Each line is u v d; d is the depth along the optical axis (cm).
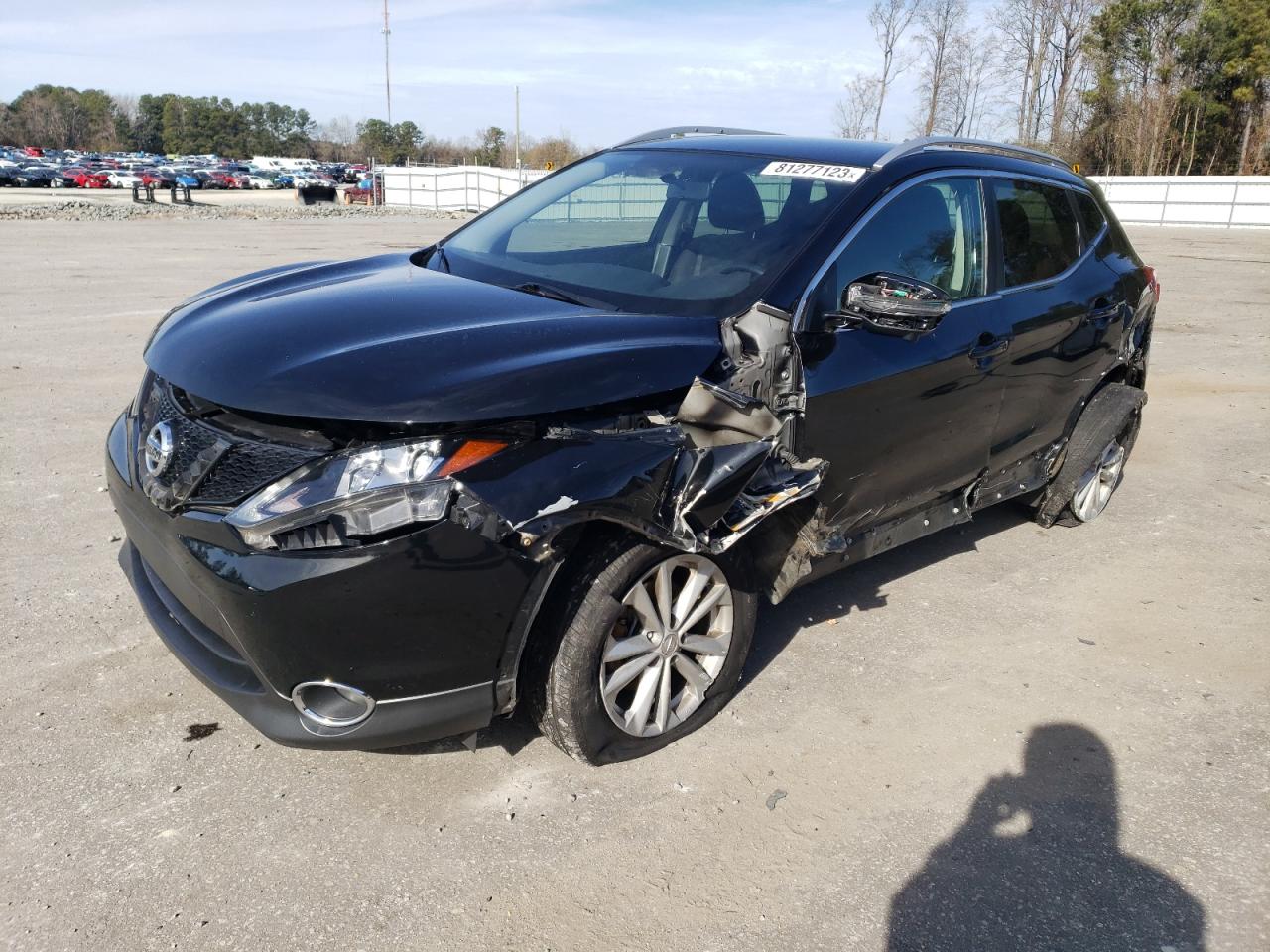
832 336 327
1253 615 435
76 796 276
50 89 14400
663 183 390
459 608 246
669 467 273
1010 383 411
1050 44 5253
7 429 590
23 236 1861
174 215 2698
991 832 285
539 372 258
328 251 1727
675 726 311
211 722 313
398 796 284
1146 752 329
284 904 243
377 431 241
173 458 261
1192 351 1045
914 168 375
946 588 447
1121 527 537
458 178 3844
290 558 234
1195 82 5222
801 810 288
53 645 351
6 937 228
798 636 393
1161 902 261
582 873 259
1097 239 493
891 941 243
